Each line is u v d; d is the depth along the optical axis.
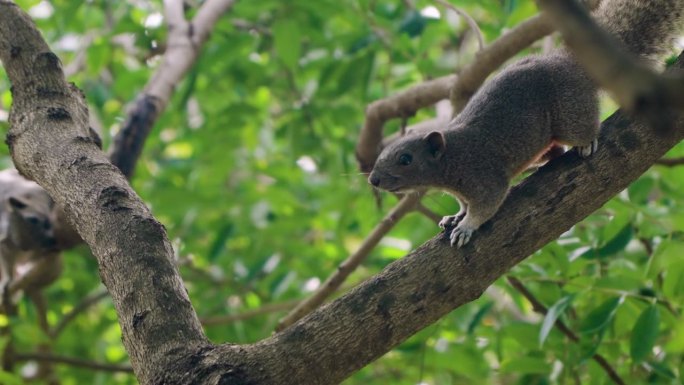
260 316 15.58
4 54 8.52
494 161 9.12
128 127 12.43
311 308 11.09
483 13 16.75
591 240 11.06
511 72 9.37
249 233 15.69
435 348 12.12
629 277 10.37
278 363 6.28
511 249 7.05
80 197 7.20
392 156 9.76
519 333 11.02
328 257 15.98
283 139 16.66
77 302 17.62
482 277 6.95
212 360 6.17
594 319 9.81
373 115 12.35
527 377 11.23
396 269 6.86
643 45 8.80
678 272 9.59
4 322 14.41
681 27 8.79
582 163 7.28
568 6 2.72
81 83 16.88
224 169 15.87
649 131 7.16
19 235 13.66
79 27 16.75
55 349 17.23
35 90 8.31
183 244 15.69
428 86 11.77
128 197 7.11
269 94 17.91
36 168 7.76
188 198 15.02
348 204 15.09
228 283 15.57
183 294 6.54
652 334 9.35
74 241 13.68
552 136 9.10
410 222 14.98
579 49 2.75
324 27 15.53
